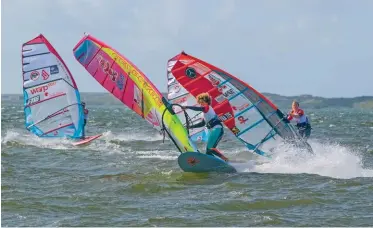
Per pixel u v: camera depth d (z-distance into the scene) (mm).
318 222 17562
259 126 29469
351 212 18828
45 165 28938
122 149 36875
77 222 17484
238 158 31109
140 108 27125
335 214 18562
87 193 21641
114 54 27312
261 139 29656
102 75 27766
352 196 21109
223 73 28188
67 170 27250
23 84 38219
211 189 22406
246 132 29750
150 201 20359
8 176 25094
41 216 18219
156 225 17172
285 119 28719
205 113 26062
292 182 23688
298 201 20203
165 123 26203
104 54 27516
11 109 175750
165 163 29547
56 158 31766
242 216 18141
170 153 34594
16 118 93625
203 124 26344
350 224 17359
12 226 17031
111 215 18359
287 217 18188
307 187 22641
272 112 28766
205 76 28844
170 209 19109
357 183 23344
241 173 25859
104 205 19672
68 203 19969
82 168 28000
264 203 19875
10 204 19562
